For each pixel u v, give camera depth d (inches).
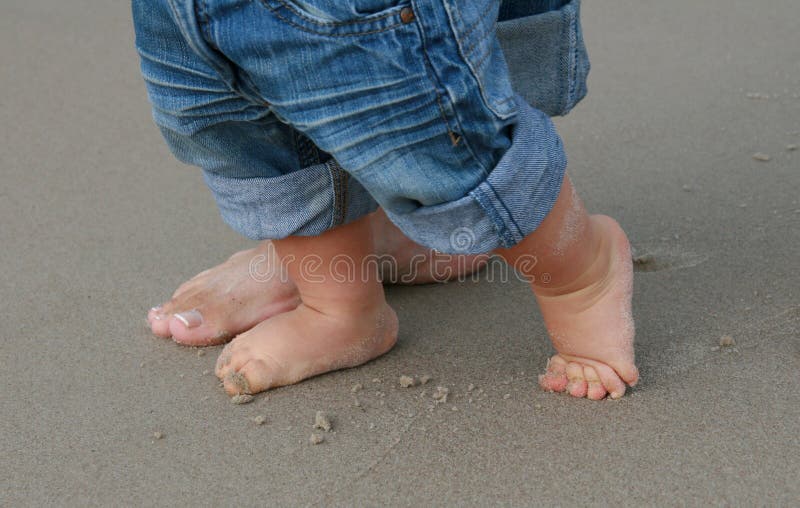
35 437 44.8
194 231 54.9
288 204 44.9
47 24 76.9
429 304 50.3
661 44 68.7
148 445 44.4
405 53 40.3
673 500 41.4
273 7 40.3
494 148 41.4
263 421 45.1
